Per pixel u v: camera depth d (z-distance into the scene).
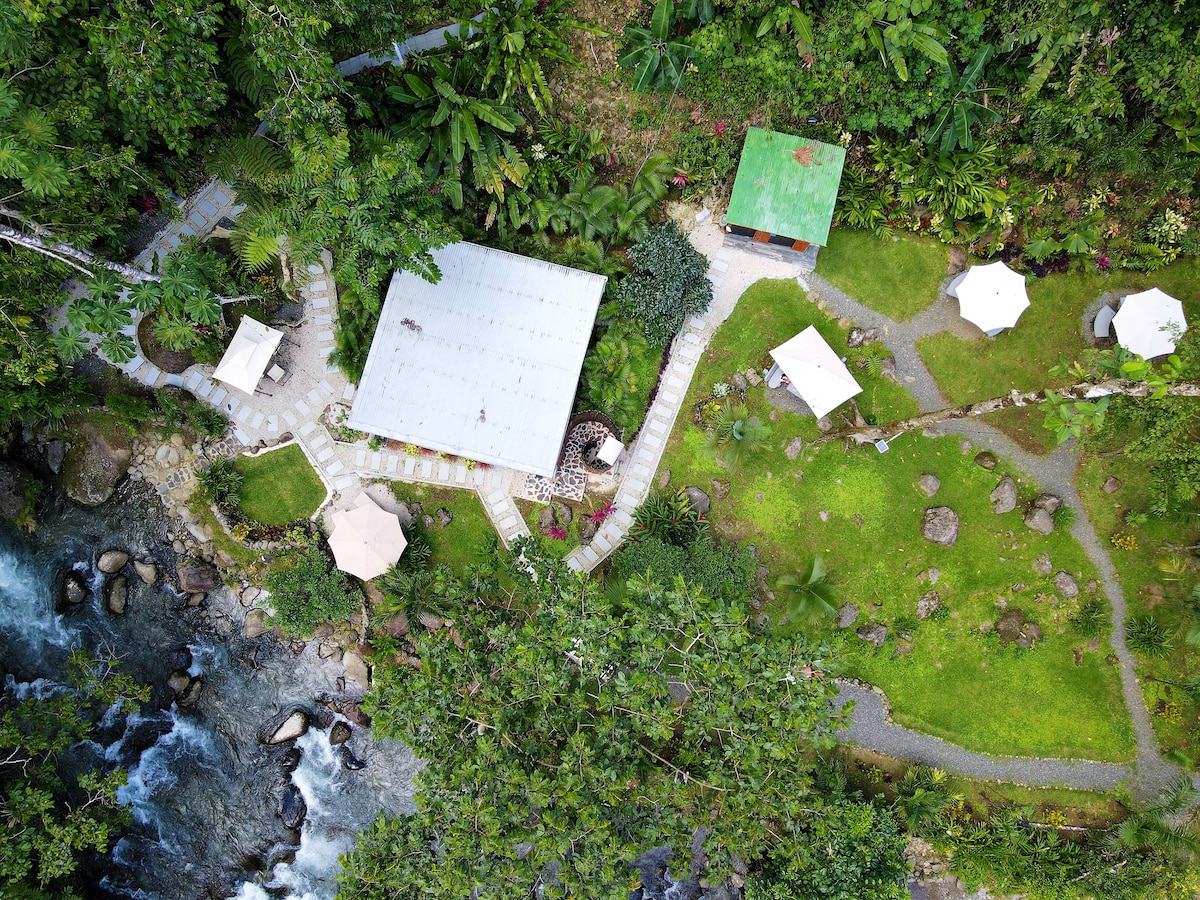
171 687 23.53
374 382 21.23
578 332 21.58
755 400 23.39
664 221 22.97
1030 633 23.14
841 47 19.94
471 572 18.56
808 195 21.33
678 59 20.56
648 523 22.36
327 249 22.81
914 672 23.47
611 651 15.86
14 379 19.59
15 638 23.23
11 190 17.08
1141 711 23.28
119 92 17.16
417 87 19.72
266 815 23.64
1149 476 22.75
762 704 15.58
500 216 21.89
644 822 15.80
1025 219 22.52
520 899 14.54
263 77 17.98
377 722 16.17
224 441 23.05
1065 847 22.73
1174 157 21.34
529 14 19.12
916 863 23.59
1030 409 23.25
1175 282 22.88
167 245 22.34
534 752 16.08
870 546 23.28
